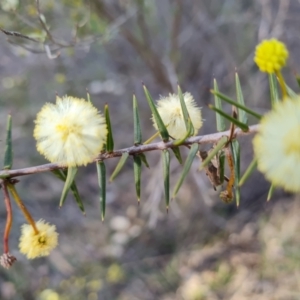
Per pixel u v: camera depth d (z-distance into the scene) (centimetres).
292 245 398
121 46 401
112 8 353
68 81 398
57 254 412
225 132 105
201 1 402
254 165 89
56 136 104
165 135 111
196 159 352
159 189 366
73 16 292
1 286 386
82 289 396
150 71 394
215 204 419
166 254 420
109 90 410
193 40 416
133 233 424
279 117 83
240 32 407
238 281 392
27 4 266
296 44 412
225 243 412
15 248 400
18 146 430
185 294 390
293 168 81
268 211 424
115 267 406
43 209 434
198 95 404
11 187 112
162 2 400
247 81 398
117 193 443
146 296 395
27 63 385
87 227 432
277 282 384
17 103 412
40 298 385
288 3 381
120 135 434
